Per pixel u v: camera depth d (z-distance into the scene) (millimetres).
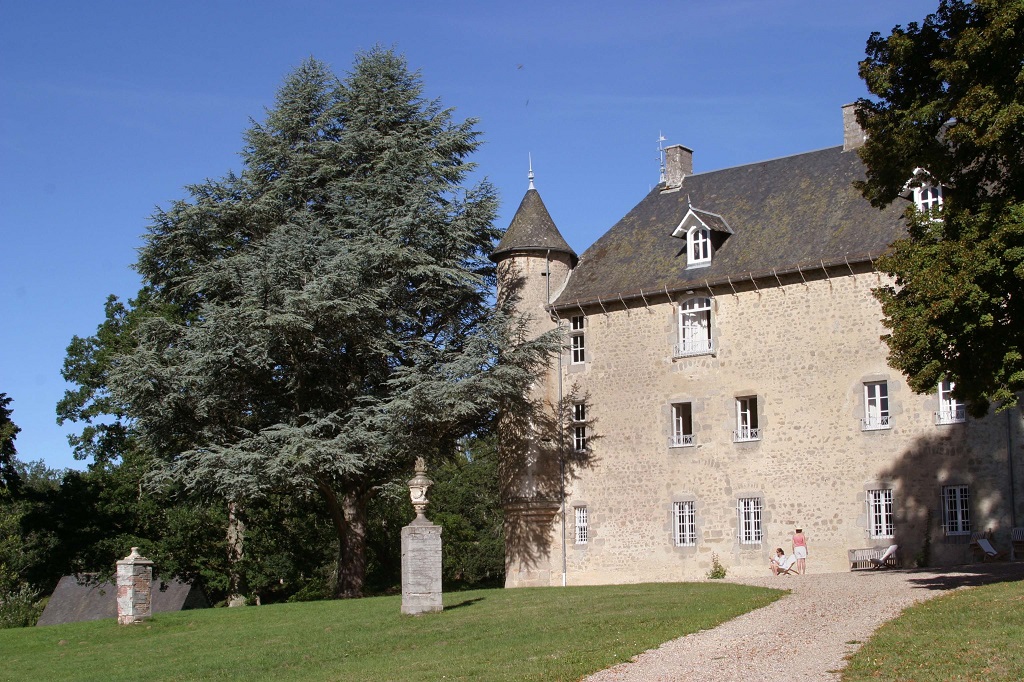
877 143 21828
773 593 22750
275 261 31828
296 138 36281
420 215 33844
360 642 20469
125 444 44688
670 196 37438
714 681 14883
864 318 30891
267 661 19531
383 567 55844
